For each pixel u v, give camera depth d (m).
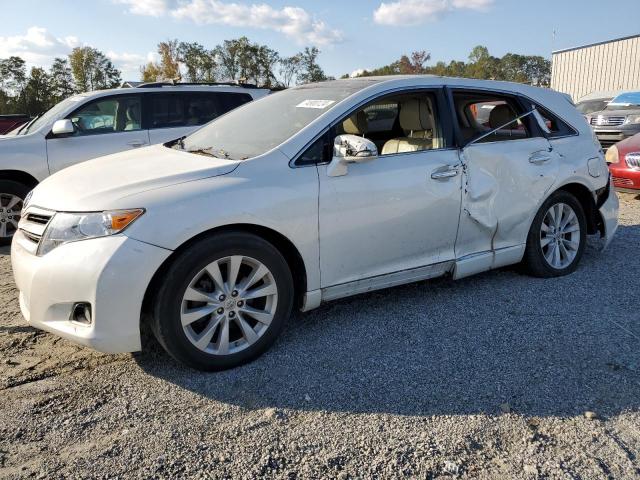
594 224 5.04
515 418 2.72
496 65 78.25
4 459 2.43
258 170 3.27
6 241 6.49
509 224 4.34
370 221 3.60
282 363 3.29
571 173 4.65
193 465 2.39
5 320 3.96
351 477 2.32
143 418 2.75
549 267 4.69
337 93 3.92
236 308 3.18
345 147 3.37
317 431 2.63
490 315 3.96
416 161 3.82
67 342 3.58
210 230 3.07
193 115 7.75
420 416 2.74
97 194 3.00
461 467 2.38
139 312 2.88
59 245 2.91
